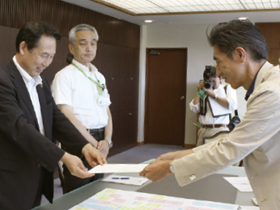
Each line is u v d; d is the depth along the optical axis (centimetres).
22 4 411
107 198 164
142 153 658
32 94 182
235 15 573
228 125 399
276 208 121
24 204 167
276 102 117
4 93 161
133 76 705
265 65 128
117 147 649
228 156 123
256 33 127
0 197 163
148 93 760
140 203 156
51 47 168
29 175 168
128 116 689
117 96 640
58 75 237
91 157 186
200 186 189
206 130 407
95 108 246
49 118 188
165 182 197
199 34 698
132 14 573
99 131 251
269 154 123
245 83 134
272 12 534
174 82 738
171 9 535
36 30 163
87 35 243
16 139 157
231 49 128
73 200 163
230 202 161
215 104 399
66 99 232
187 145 719
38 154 158
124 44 659
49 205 156
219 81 408
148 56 752
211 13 551
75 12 507
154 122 761
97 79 254
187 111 716
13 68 171
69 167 158
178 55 730
